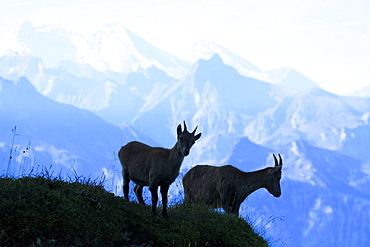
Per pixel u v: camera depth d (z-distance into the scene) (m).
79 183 40.09
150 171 39.91
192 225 39.44
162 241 36.09
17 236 31.12
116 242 35.16
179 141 38.81
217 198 49.97
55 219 32.84
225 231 40.16
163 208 39.88
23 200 33.41
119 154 44.22
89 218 34.94
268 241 44.62
